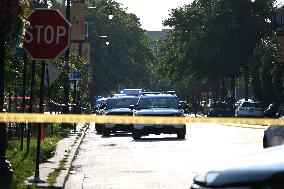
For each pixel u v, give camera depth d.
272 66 149.12
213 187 11.34
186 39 184.50
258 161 11.62
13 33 27.78
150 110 70.31
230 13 176.62
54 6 124.19
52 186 29.97
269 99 150.25
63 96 86.75
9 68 43.06
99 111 94.44
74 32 137.62
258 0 176.88
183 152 52.72
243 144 61.53
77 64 118.88
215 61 177.50
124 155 50.97
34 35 30.88
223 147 57.75
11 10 27.05
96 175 37.22
